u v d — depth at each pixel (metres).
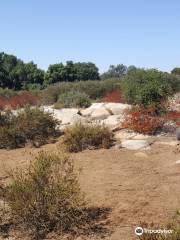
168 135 13.16
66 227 6.81
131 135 13.20
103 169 10.09
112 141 12.77
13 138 13.40
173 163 10.17
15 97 30.92
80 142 12.24
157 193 8.21
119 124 14.31
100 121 15.17
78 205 6.99
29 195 6.71
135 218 7.11
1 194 7.50
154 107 14.41
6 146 13.38
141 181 9.00
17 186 6.81
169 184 8.68
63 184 6.83
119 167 10.21
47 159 7.23
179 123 13.84
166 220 6.91
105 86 32.31
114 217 7.19
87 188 8.70
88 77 69.12
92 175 9.62
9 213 7.18
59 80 59.91
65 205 6.80
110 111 16.69
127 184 8.85
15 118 14.39
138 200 7.88
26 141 13.60
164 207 7.49
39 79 60.19
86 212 7.37
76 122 13.94
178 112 14.93
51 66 60.53
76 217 6.89
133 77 17.23
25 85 58.12
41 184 6.81
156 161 10.63
